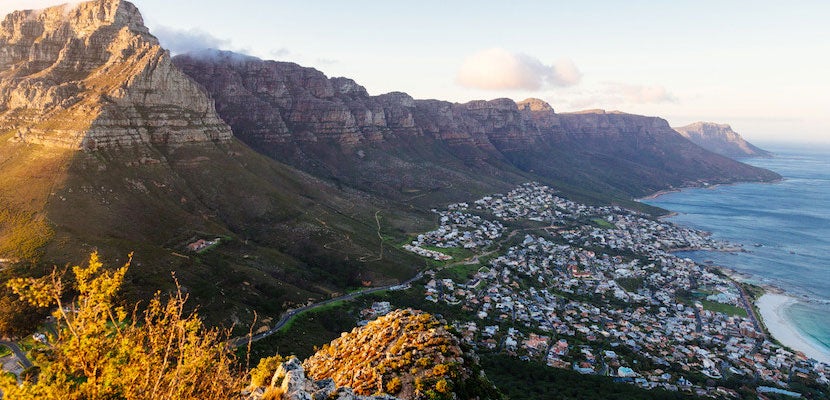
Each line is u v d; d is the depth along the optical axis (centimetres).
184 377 2116
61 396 1812
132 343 2050
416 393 4275
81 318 2012
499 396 4819
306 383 2755
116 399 1941
